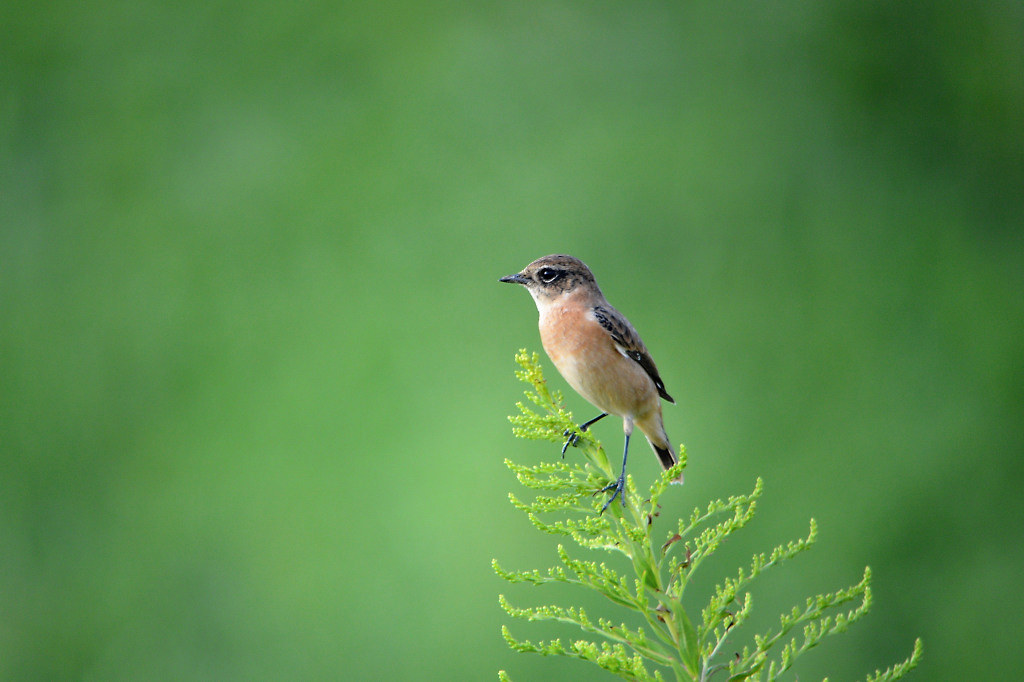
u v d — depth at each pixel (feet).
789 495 47.83
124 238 54.24
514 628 42.70
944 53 54.90
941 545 46.03
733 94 56.85
